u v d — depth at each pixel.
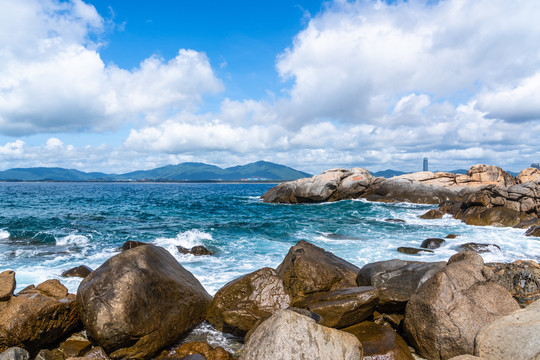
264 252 14.93
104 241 17.06
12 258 13.38
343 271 8.61
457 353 5.40
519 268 6.82
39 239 16.91
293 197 41.97
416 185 38.25
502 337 4.57
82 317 5.98
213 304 7.40
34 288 7.20
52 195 58.09
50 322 6.13
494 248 14.95
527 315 4.79
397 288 7.28
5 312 5.89
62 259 13.31
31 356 6.00
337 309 6.39
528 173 38.78
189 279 7.85
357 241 17.45
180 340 6.79
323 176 42.06
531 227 19.77
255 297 7.21
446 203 30.80
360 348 4.27
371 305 6.69
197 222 24.64
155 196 59.72
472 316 5.54
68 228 20.47
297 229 21.28
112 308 5.73
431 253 14.52
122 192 77.25
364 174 42.75
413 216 28.27
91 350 5.72
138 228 21.38
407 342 6.27
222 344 6.68
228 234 19.53
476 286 6.05
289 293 7.73
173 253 14.42
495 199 24.17
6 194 59.72
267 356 3.87
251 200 49.41
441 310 5.64
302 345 3.93
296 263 8.18
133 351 5.87
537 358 4.11
